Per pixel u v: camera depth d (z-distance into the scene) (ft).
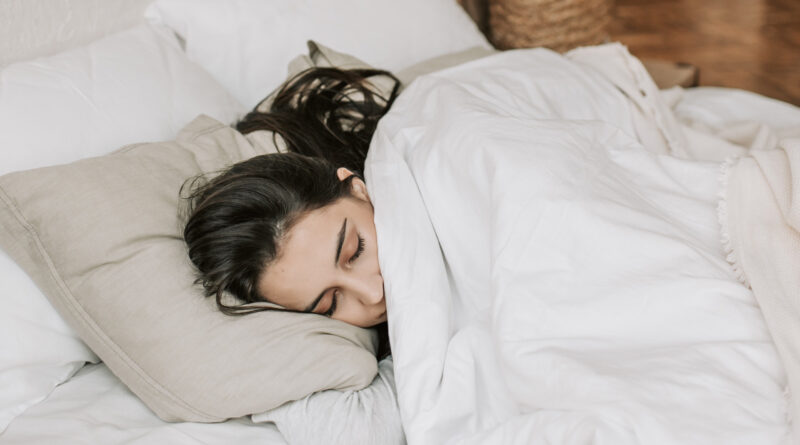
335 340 2.87
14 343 2.94
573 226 2.70
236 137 3.67
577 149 3.04
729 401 2.16
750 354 2.31
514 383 2.47
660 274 2.56
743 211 2.77
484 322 2.85
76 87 3.61
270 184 2.92
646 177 3.15
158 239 2.95
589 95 4.21
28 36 4.14
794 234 2.57
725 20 11.40
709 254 2.68
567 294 2.59
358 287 2.93
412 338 2.75
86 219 2.88
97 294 2.82
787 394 2.17
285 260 2.88
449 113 3.35
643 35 11.27
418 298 2.84
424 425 2.55
